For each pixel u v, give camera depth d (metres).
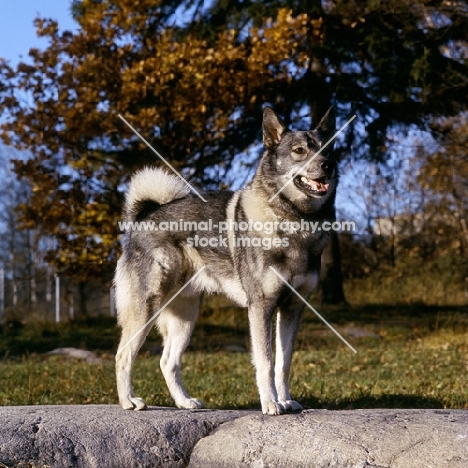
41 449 4.68
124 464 4.71
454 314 17.64
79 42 15.40
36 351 12.82
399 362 10.33
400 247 26.69
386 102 16.73
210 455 4.76
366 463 4.33
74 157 15.85
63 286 28.06
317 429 4.66
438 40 16.55
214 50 14.99
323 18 16.34
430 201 26.64
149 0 15.47
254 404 6.89
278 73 15.64
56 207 15.20
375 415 4.85
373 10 16.19
